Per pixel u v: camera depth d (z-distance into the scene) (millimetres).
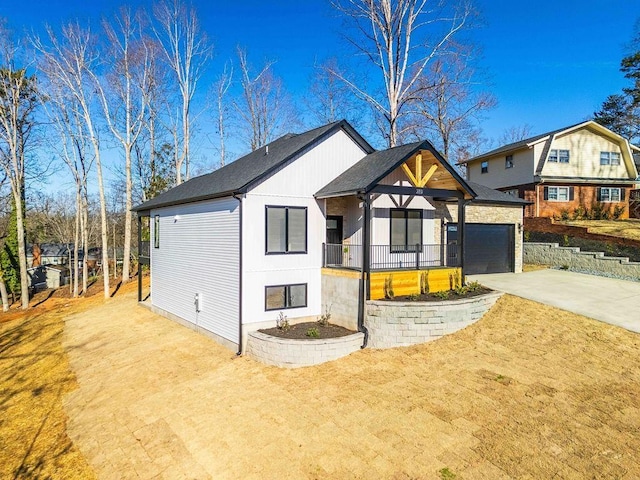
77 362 12414
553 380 7992
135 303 19844
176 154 29781
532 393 7578
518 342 10023
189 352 12148
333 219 14070
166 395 9289
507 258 18031
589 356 8797
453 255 16453
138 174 35844
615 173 27422
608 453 5723
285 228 12500
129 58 26156
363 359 10430
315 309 13102
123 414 8648
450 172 12883
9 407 9922
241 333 11656
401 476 5746
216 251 13031
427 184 14422
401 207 14008
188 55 29062
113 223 35812
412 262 14250
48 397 10203
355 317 11781
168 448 7180
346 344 10820
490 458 5883
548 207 25922
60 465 7168
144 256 19562
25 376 11898
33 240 41000
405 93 24719
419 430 6812
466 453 6066
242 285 11703
